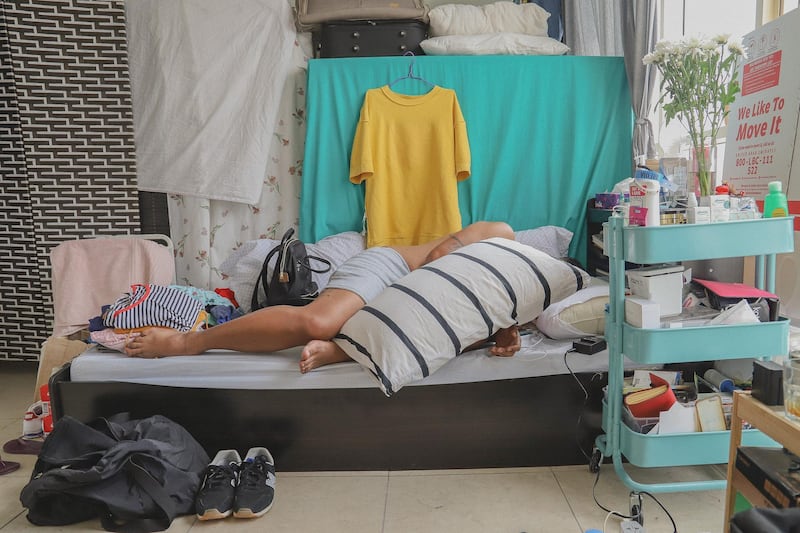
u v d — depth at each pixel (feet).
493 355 5.99
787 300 6.14
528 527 5.08
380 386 5.47
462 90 9.17
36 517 5.28
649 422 5.26
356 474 6.12
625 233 5.14
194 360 6.13
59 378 6.23
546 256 6.32
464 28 9.22
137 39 9.32
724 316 5.09
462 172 9.18
